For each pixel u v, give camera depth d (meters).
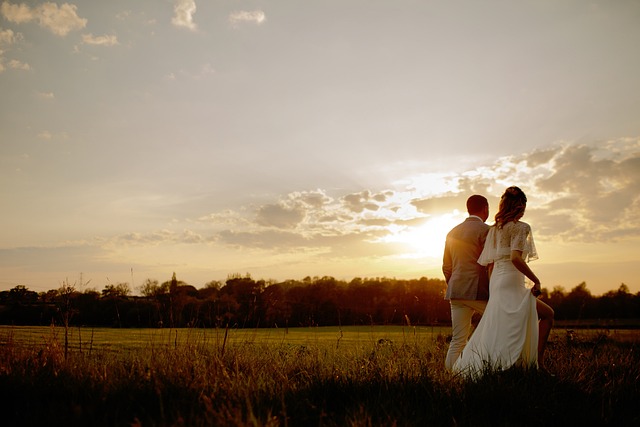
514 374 4.88
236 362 5.11
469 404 4.10
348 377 4.56
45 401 3.77
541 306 5.88
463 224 6.79
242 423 3.16
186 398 3.85
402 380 4.52
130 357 5.55
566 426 3.85
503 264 5.92
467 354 5.90
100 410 3.53
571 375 5.14
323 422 3.63
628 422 3.92
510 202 5.97
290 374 5.12
